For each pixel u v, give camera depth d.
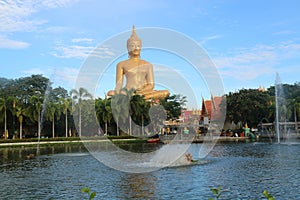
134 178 14.68
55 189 13.12
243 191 11.93
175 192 11.86
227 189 12.27
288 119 51.97
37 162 23.08
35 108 52.66
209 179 14.27
